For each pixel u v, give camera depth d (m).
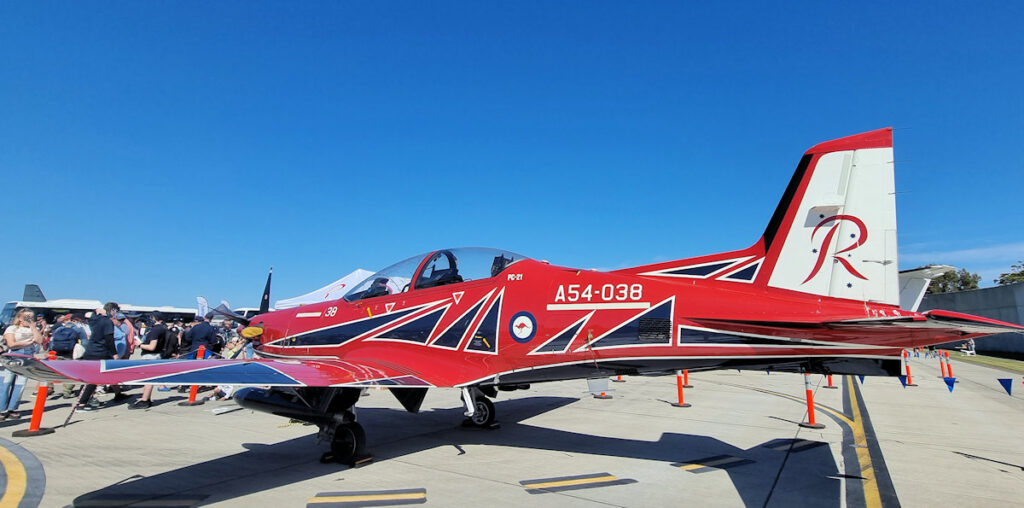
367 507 3.96
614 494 4.30
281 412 5.34
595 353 5.16
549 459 5.54
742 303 4.70
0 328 27.75
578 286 5.45
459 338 5.89
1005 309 34.19
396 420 8.15
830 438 6.75
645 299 5.05
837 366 4.53
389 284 6.77
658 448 6.10
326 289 19.44
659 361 4.91
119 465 5.19
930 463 5.46
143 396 9.20
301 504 4.02
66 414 8.45
